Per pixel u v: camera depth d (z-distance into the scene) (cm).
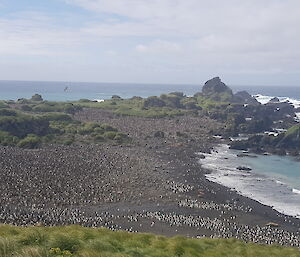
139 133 15738
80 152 11650
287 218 7156
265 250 3566
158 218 6700
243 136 16775
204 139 15388
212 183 9331
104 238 2650
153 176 9462
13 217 6203
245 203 7912
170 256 2572
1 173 8669
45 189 7800
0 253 1745
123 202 7469
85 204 7212
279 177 10244
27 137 12800
